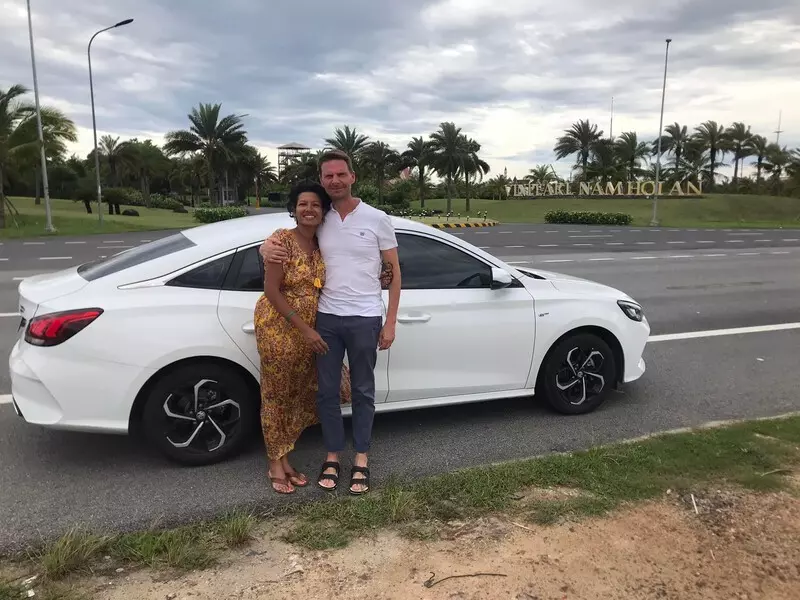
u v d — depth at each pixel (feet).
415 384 13.94
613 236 87.61
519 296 14.69
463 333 14.12
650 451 12.82
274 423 11.33
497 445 14.02
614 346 16.17
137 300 11.94
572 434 14.71
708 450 12.87
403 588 8.43
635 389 18.26
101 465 12.76
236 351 12.27
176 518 10.67
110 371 11.70
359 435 11.70
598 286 16.58
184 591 8.38
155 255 12.77
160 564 9.00
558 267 47.98
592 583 8.54
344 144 200.54
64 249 61.98
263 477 12.23
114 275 12.27
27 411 11.82
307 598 8.23
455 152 176.55
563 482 11.45
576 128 236.43
